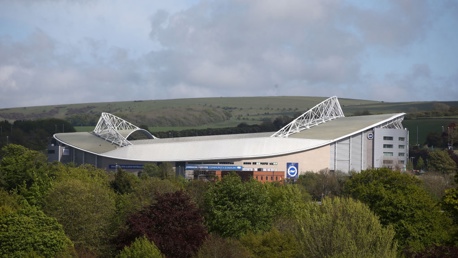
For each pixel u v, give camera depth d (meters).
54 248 111.12
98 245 127.19
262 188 147.25
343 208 104.25
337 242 97.38
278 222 130.50
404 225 122.38
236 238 124.31
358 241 98.00
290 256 107.62
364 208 105.19
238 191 131.62
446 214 129.38
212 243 106.12
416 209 124.19
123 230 116.69
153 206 116.62
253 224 129.88
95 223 129.50
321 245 98.81
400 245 121.00
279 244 109.56
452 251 93.00
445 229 124.31
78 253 118.38
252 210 130.25
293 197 151.38
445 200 116.06
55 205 130.00
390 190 133.38
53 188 141.00
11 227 110.62
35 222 113.44
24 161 194.75
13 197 155.75
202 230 113.12
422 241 120.56
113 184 194.75
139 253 96.50
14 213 116.81
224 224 127.31
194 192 168.50
